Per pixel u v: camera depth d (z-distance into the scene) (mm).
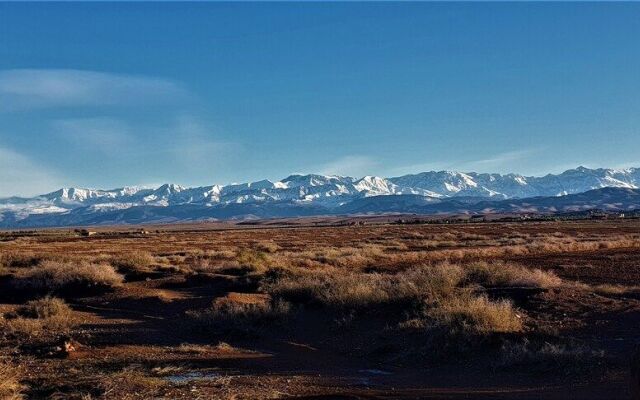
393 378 12695
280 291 23453
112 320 20812
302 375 13039
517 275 23547
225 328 17828
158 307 23500
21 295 27812
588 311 18422
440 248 53406
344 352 15719
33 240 91500
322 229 133125
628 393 10000
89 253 53438
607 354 13367
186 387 11852
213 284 28531
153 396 11250
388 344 15508
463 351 14195
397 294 20062
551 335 14742
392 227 131500
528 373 12367
